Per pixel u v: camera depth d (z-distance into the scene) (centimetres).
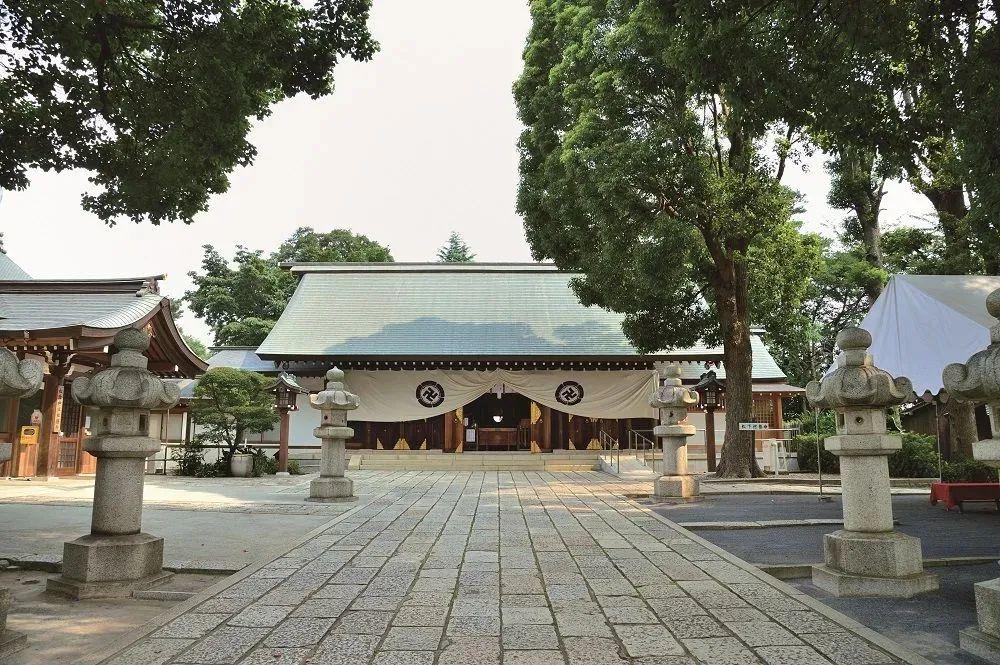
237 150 880
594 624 416
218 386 1700
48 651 374
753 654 362
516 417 2606
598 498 1184
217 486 1402
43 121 780
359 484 1486
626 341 2369
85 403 527
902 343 948
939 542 725
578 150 1369
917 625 419
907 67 817
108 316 1541
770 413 2353
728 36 769
